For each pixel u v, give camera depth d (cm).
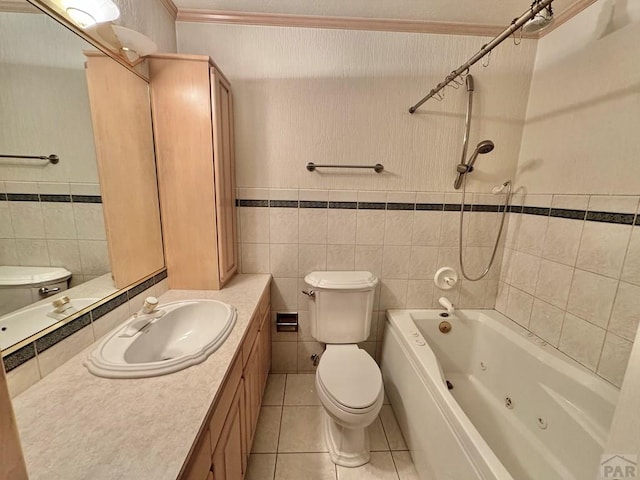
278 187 173
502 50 163
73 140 92
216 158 142
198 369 87
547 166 152
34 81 78
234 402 99
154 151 140
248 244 180
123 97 117
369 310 172
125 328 104
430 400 123
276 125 166
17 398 72
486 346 176
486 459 86
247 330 117
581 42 133
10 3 71
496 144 172
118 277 114
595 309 125
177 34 155
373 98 165
